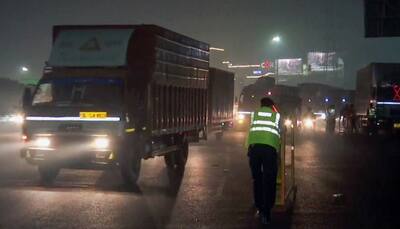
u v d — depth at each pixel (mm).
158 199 12430
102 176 16000
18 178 15266
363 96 39594
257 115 10539
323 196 13070
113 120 13883
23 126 14406
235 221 10297
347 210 11438
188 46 17984
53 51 15141
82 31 15305
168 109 16125
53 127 14133
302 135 36781
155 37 14812
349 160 21047
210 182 15117
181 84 17266
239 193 13336
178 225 9930
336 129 45719
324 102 56500
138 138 14578
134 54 14766
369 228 9867
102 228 9594
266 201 10211
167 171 17328
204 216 10695
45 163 14297
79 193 13000
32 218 10242
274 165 10312
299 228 9789
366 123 36812
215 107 29156
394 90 34031
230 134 37000
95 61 14844
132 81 14594
